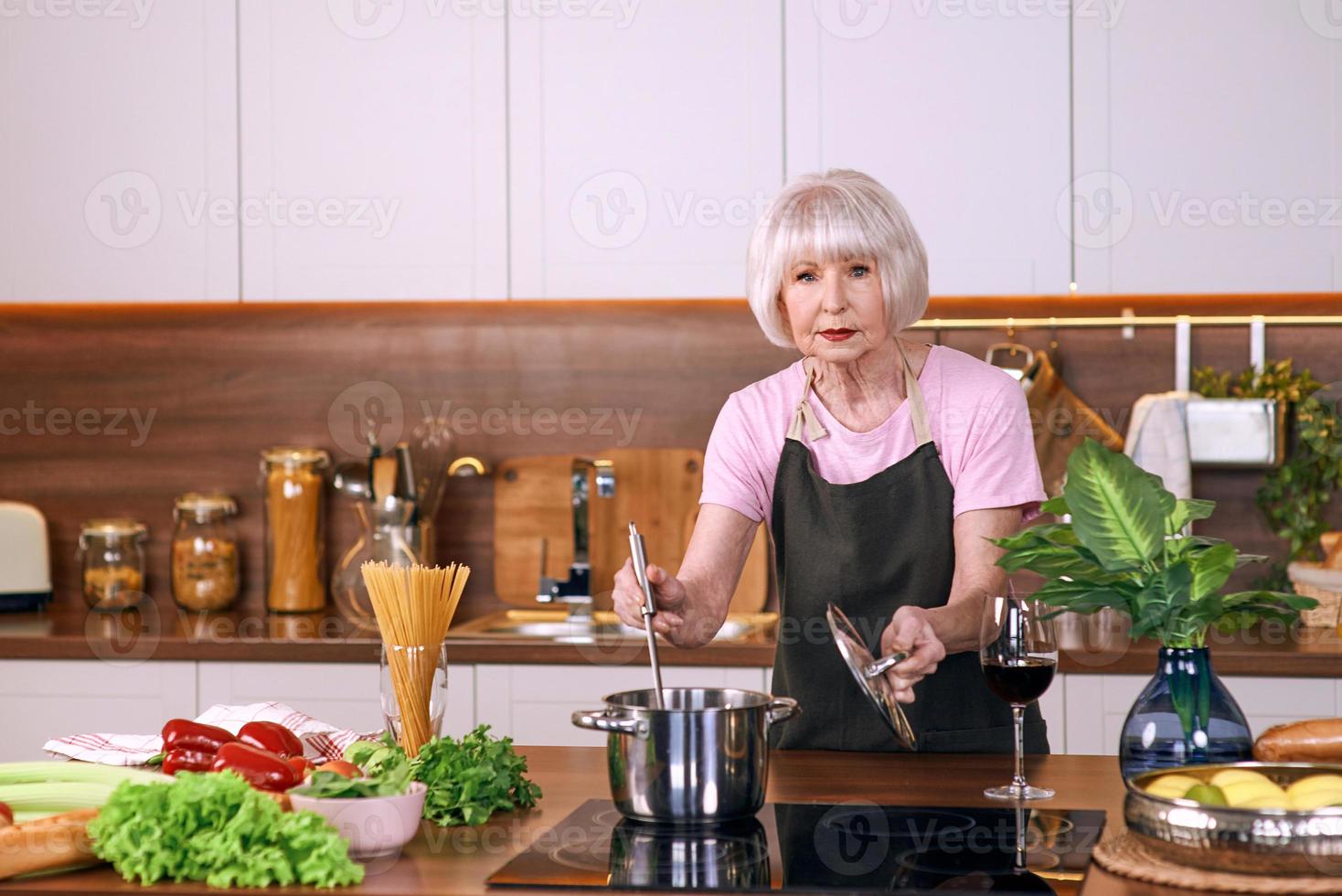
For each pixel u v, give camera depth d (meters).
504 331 3.33
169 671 2.84
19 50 3.07
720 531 1.96
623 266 2.99
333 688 2.82
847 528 1.93
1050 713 2.71
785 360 3.29
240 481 3.38
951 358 1.97
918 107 2.92
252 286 3.06
